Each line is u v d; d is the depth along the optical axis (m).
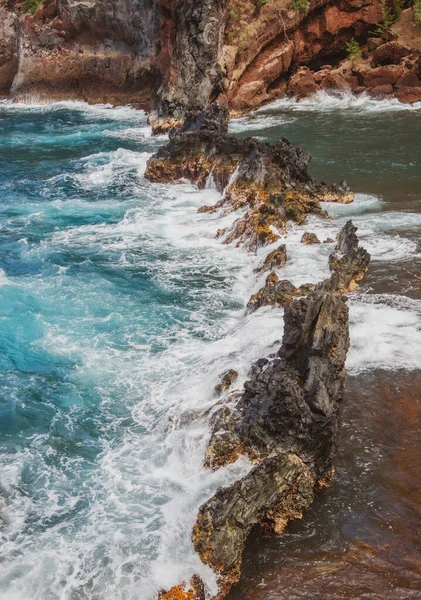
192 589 9.20
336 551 9.56
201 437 11.80
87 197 25.92
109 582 9.41
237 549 9.59
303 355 12.09
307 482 10.42
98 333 16.08
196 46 37.47
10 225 23.27
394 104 38.16
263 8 39.41
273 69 40.06
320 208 22.30
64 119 40.88
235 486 10.07
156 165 27.31
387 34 41.00
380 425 11.90
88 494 11.11
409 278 17.19
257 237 19.97
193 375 14.09
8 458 12.13
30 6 46.72
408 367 13.41
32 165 30.73
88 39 45.16
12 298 17.86
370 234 20.22
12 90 47.12
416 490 10.49
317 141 31.75
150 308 17.14
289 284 16.44
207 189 26.11
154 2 40.41
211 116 28.23
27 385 14.21
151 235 21.91
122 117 40.75
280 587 9.11
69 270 19.45
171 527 10.14
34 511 10.82
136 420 12.98
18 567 9.74
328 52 42.47
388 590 8.89
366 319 15.13
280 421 10.91
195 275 18.89
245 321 15.84
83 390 13.96
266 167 23.86
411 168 26.84
